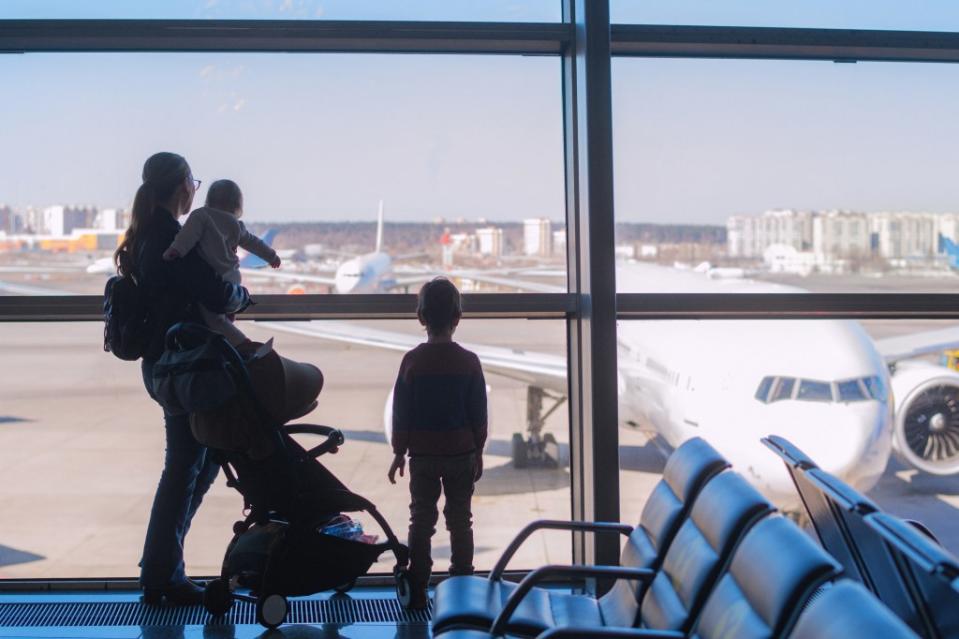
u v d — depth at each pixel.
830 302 3.82
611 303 3.69
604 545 3.72
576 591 3.88
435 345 3.44
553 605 2.66
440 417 3.41
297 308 3.75
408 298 3.78
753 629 1.63
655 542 2.43
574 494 4.04
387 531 3.47
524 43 3.85
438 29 3.75
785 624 1.55
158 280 3.27
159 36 3.69
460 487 3.46
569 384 4.00
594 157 3.68
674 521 2.38
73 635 3.32
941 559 1.45
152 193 3.35
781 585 1.60
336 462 4.18
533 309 3.85
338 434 3.39
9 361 3.84
